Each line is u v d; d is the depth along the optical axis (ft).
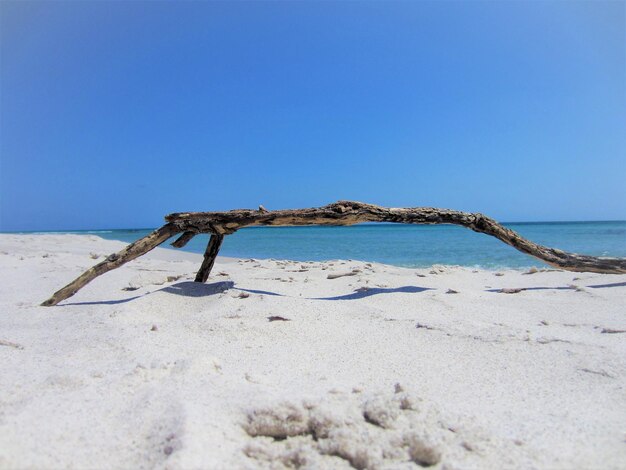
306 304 3.26
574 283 4.46
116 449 1.24
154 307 3.26
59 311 3.21
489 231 4.31
